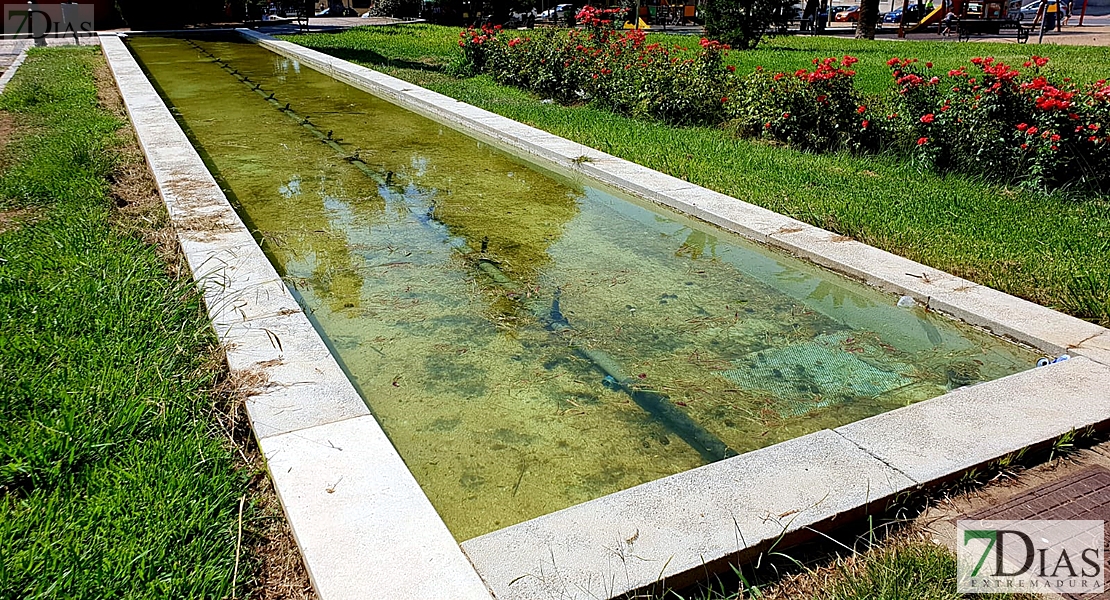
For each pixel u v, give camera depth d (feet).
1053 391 8.75
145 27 68.03
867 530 6.89
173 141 19.56
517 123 24.35
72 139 20.01
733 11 51.16
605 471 8.26
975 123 18.51
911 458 7.52
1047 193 16.87
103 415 7.78
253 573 6.27
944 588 6.12
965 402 8.55
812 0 79.87
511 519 7.52
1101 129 16.87
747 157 20.30
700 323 11.68
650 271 13.69
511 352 10.80
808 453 7.63
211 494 6.88
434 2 85.51
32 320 9.58
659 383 10.02
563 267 13.84
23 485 7.02
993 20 80.64
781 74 23.18
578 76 29.78
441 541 6.35
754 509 6.81
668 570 6.11
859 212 15.23
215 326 9.84
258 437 7.63
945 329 11.32
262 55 47.44
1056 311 10.91
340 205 17.28
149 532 6.32
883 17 99.45
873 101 22.62
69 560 5.97
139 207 14.94
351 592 5.83
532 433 8.93
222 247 12.50
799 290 12.96
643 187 17.40
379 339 11.15
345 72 37.09
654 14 89.15
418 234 15.49
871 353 10.77
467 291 12.78
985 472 7.54
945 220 14.82
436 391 9.80
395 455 7.38
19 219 13.75
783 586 6.30
